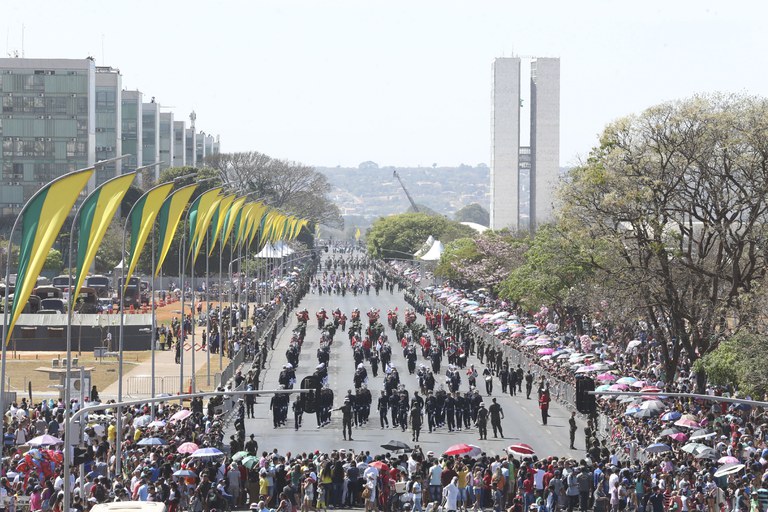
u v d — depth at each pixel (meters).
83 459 95.62
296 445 136.38
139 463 103.44
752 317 148.38
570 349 193.88
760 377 132.62
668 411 128.62
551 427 150.50
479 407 146.88
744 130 160.75
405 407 148.00
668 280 162.88
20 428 121.38
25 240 96.56
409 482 102.12
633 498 98.94
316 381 111.38
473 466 106.31
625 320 178.50
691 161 162.88
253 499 106.44
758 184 161.88
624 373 167.62
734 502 92.81
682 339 163.00
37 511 91.62
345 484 106.88
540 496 99.75
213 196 172.75
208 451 102.69
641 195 162.12
